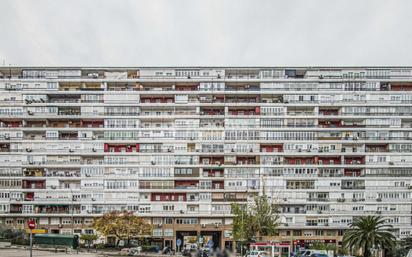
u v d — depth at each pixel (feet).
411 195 347.97
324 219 348.59
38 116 358.23
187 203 353.92
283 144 355.15
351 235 253.03
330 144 354.54
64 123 364.99
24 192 353.10
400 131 353.10
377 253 295.48
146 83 368.48
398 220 346.54
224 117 357.41
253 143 355.77
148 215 352.69
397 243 292.81
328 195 350.43
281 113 359.25
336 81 361.10
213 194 355.56
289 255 279.69
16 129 357.00
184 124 359.25
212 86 364.17
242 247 321.93
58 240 319.27
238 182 353.92
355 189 349.41
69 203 352.08
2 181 353.31
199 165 354.33
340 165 350.64
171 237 354.33
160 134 358.02
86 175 354.13
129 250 307.58
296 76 370.12
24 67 366.63
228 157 358.23
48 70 369.09
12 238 328.90
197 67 369.50
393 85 364.17
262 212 317.63
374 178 349.61
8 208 351.87
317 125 357.61
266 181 352.08
